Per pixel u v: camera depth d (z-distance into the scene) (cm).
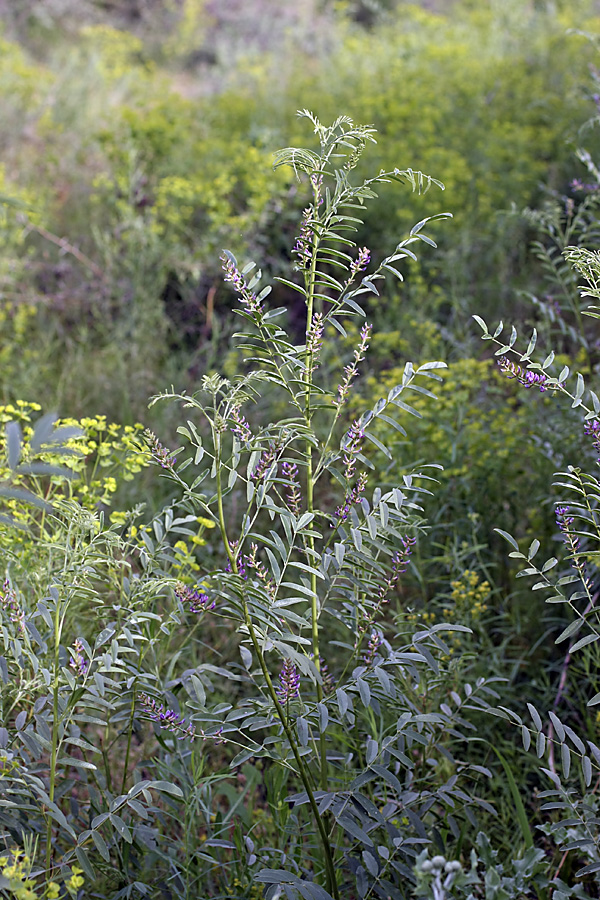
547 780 266
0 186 609
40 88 901
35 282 586
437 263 527
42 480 292
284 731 206
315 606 211
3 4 1279
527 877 176
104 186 645
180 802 235
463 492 355
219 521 193
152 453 201
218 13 1379
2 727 202
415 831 211
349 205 211
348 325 497
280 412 440
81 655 212
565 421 334
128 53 1199
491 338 210
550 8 975
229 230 564
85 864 183
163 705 213
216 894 233
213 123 799
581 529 329
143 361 500
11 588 215
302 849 232
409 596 343
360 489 210
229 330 523
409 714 202
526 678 319
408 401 389
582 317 480
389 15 1191
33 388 481
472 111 759
